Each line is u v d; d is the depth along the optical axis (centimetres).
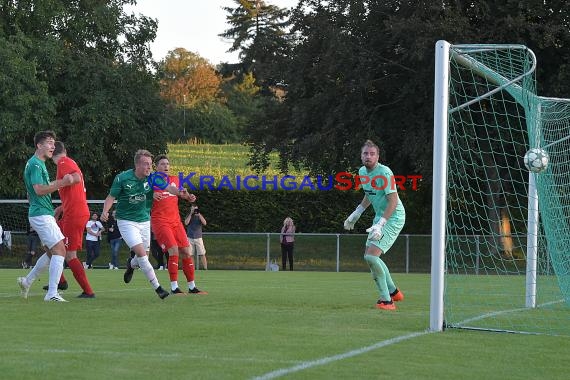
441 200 1723
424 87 6172
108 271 4941
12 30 7469
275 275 4653
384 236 2170
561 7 6144
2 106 6781
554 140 2575
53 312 1948
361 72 6394
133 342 1452
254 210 8119
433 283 1717
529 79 2134
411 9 6206
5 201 6006
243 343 1454
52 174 6888
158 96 7969
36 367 1180
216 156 12175
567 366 1285
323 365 1229
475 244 5272
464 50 1870
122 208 2342
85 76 7281
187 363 1230
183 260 2666
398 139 6594
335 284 3562
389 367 1227
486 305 2464
